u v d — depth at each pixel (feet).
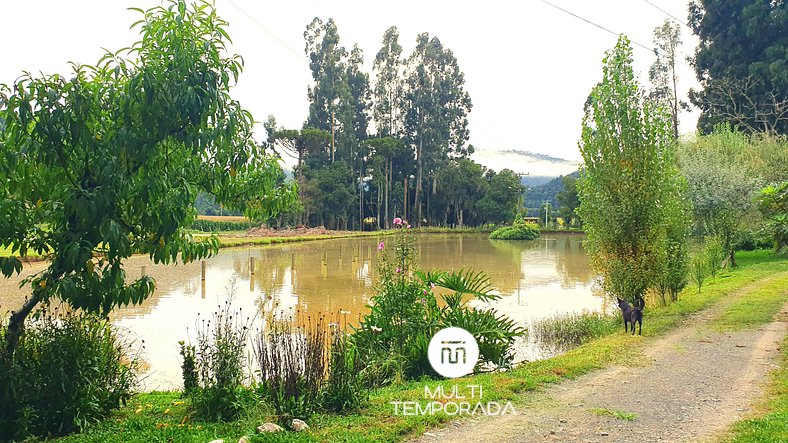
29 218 15.69
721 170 71.41
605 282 42.47
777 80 105.50
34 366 16.62
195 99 15.66
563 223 303.89
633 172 40.81
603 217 41.42
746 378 24.16
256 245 154.81
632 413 19.38
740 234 73.87
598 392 22.15
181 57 15.88
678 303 46.32
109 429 17.20
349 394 19.08
